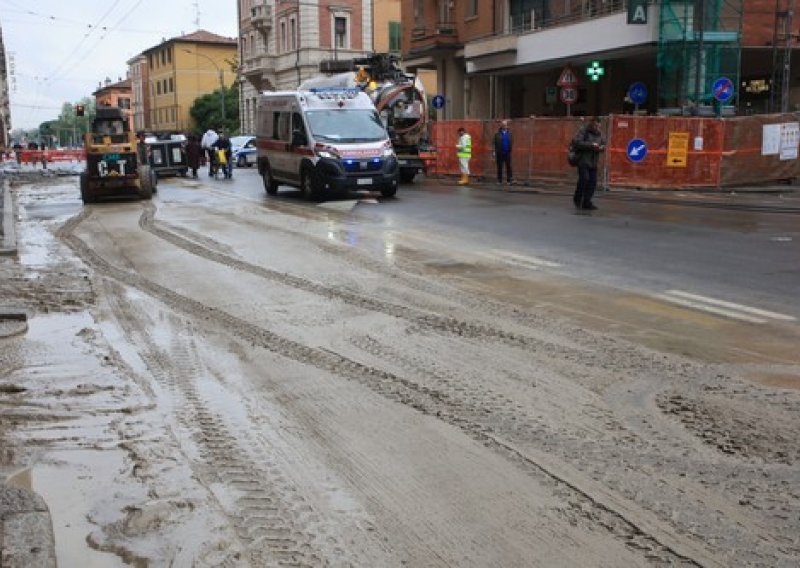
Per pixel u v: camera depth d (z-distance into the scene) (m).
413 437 4.68
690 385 5.48
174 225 15.31
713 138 20.73
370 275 9.67
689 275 9.25
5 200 21.77
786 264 9.77
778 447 4.44
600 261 10.25
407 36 40.41
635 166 20.77
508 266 10.10
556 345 6.52
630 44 25.11
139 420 5.10
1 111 75.44
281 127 20.91
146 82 97.38
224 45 88.56
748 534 3.51
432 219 14.92
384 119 25.25
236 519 3.75
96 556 3.47
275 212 16.95
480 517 3.72
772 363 5.97
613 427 4.75
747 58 26.84
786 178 21.84
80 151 53.03
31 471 4.35
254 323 7.48
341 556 3.41
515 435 4.66
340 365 6.11
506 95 35.03
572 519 3.68
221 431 4.87
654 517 3.67
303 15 53.72
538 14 30.88
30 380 5.93
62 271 10.62
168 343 6.90
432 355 6.31
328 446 4.59
